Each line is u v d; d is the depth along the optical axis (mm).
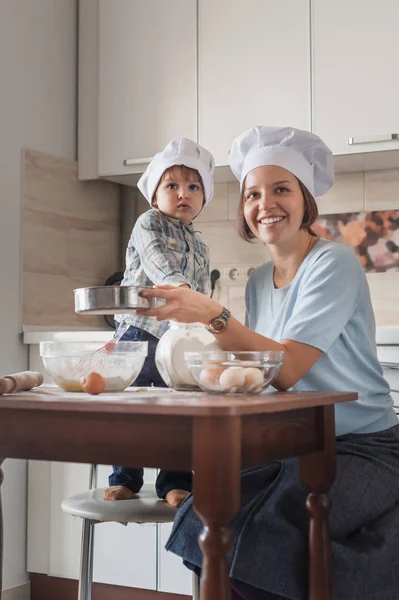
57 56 3686
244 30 3301
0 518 1869
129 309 1599
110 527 3125
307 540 1633
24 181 3469
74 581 3277
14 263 3414
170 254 2555
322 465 1626
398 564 1648
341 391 1751
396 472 1767
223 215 3746
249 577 1580
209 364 1571
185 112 3428
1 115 3381
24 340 3406
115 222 4012
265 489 1733
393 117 3000
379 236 3404
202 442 1295
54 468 3322
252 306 2115
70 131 3752
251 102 3279
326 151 2025
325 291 1846
